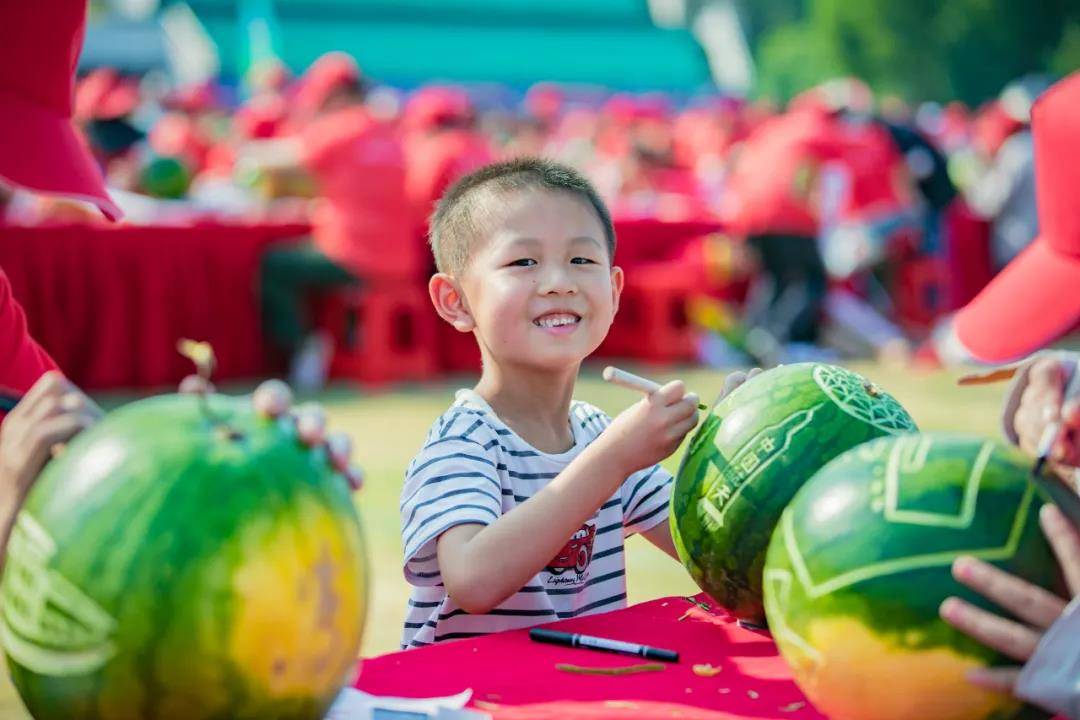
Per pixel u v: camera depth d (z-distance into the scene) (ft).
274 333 29.22
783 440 6.15
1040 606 4.66
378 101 44.60
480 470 7.35
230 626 4.39
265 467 4.59
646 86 90.94
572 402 8.60
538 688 5.85
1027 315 6.66
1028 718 4.83
